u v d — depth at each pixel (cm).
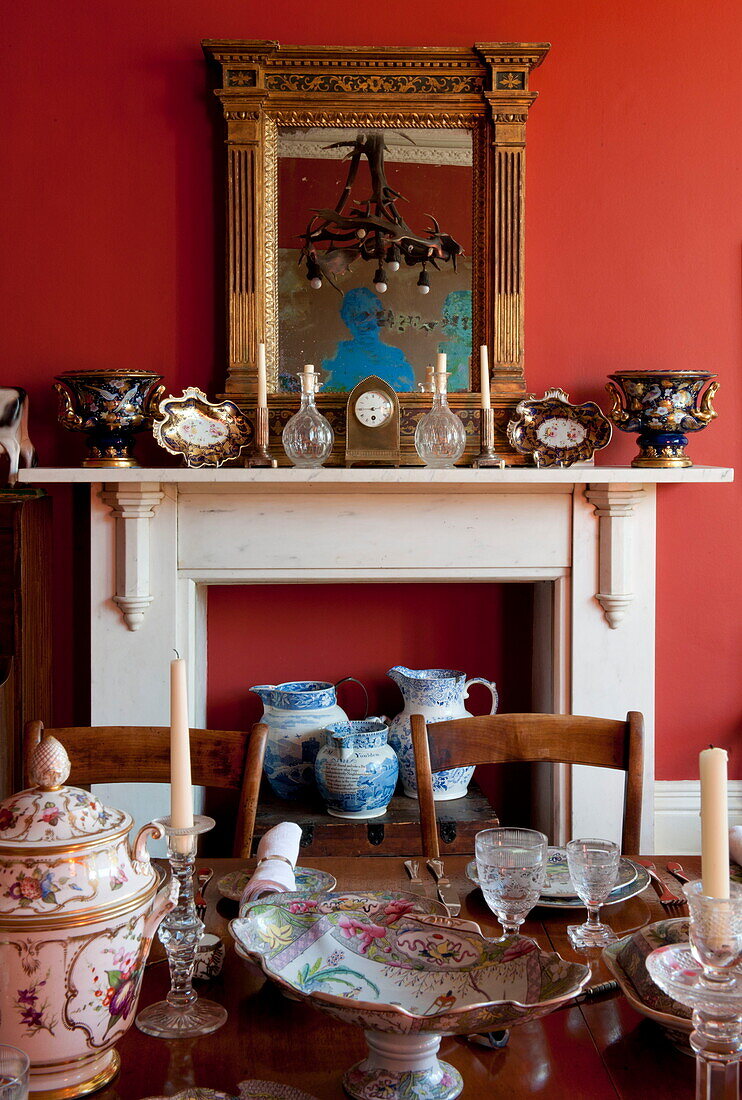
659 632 308
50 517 295
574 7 297
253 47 282
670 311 302
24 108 291
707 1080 87
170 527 283
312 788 301
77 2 290
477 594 317
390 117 292
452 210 294
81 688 301
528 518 289
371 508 286
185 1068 108
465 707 320
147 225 294
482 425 285
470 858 175
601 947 135
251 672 314
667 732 309
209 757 193
